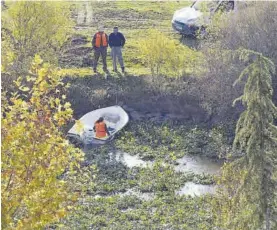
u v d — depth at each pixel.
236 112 39.53
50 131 19.05
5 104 19.59
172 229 28.86
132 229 28.83
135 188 32.81
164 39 42.06
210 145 37.19
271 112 21.48
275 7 40.25
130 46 46.91
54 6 42.28
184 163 35.50
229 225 22.61
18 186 18.75
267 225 21.67
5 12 43.09
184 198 31.61
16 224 19.05
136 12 53.38
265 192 21.59
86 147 36.88
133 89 41.62
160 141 37.78
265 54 39.62
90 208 30.53
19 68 37.50
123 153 36.38
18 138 18.66
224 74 39.72
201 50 41.16
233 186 23.14
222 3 45.12
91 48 46.09
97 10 53.66
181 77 41.91
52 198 18.89
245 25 40.38
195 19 46.69
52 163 18.94
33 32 41.72
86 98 40.91
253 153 21.58
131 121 39.84
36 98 19.17
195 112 40.56
